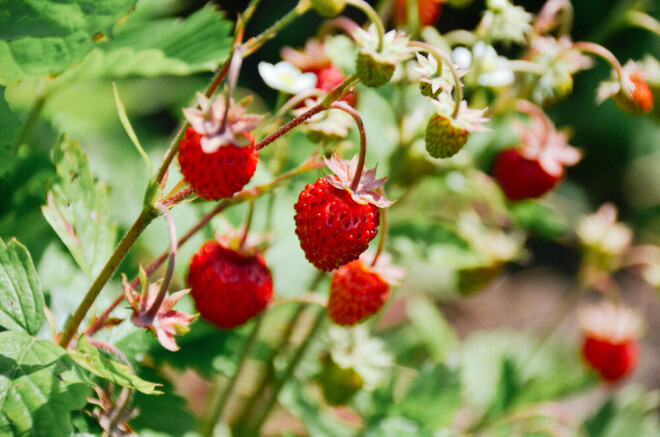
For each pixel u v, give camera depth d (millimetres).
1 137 211
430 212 301
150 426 224
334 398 259
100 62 226
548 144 278
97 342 196
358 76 186
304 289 268
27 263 195
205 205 260
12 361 188
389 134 270
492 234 291
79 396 188
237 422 277
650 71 250
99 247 206
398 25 266
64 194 202
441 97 195
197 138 185
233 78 178
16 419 184
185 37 232
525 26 244
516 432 310
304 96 217
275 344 276
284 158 255
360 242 198
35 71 208
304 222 199
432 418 277
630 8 278
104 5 207
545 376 317
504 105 268
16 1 204
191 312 241
